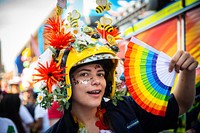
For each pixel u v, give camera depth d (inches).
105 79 59.8
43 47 62.7
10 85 257.8
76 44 53.4
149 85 58.8
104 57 53.3
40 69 53.4
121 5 137.1
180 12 100.0
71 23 57.2
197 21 91.7
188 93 59.8
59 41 54.2
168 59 57.6
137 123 57.9
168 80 58.1
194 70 58.7
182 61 56.8
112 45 58.2
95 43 54.4
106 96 60.4
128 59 58.4
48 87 54.1
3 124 118.0
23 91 279.6
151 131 61.2
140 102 58.8
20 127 134.9
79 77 54.0
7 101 132.3
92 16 64.8
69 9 60.6
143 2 123.9
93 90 53.4
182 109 61.7
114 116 57.8
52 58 56.6
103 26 59.8
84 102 53.9
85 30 56.8
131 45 58.0
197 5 91.1
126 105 61.0
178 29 101.4
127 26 142.4
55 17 58.5
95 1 61.2
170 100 59.7
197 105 91.4
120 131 56.1
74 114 57.4
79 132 55.6
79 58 52.4
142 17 127.3
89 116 57.2
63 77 53.9
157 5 113.0
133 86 58.6
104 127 56.8
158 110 59.1
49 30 57.2
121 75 63.2
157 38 114.9
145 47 57.9
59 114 102.9
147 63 58.3
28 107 215.8
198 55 91.8
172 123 60.1
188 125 93.7
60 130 55.9
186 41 98.0
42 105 55.4
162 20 111.2
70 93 52.9
